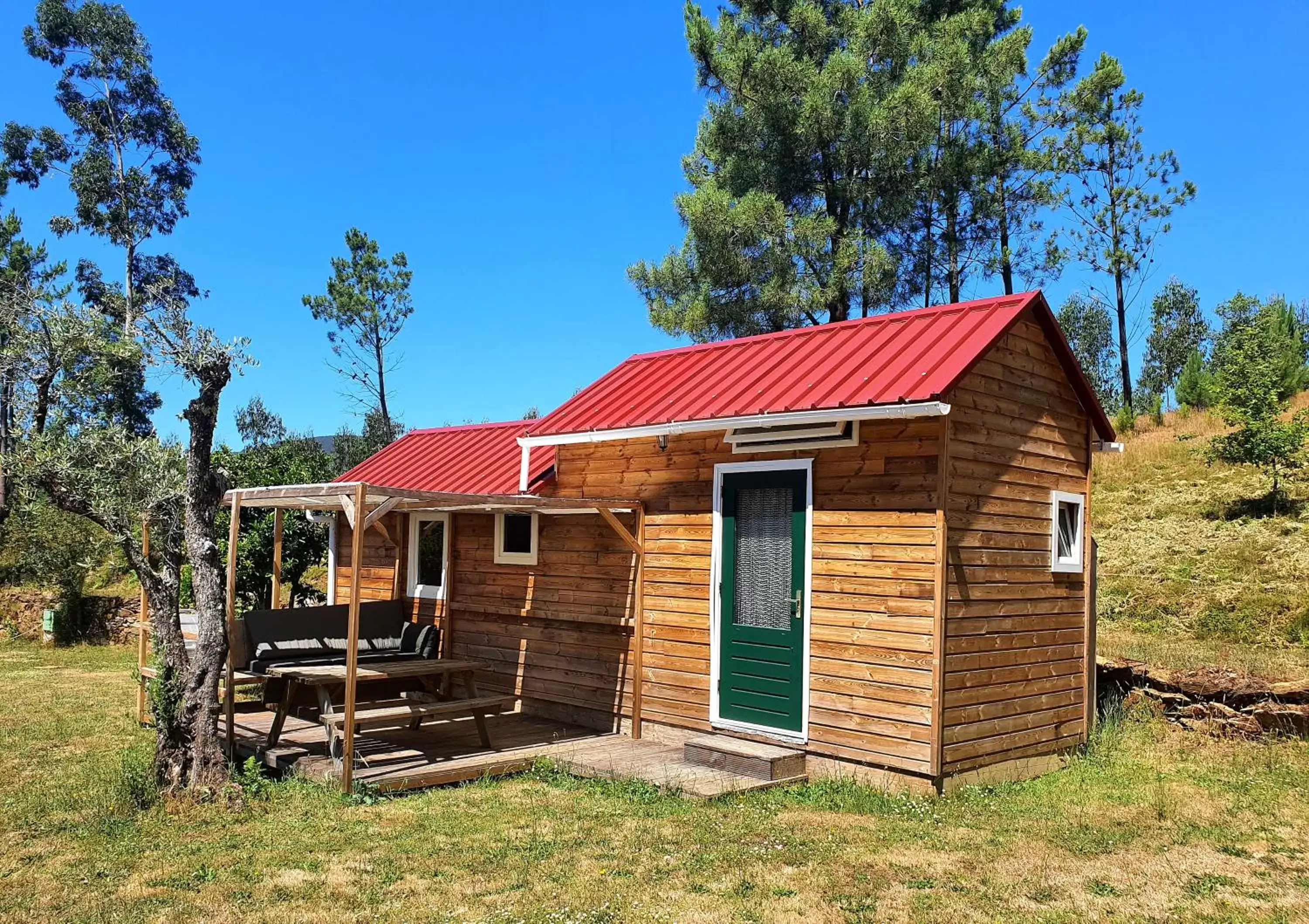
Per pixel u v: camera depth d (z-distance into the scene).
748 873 6.17
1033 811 7.68
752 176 21.77
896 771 8.08
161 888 5.87
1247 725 10.09
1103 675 11.30
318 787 8.12
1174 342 46.81
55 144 34.56
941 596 7.85
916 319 9.57
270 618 10.63
